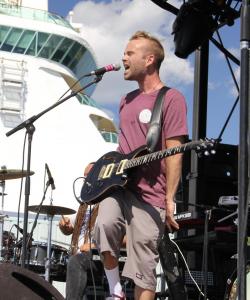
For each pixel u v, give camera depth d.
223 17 6.19
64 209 9.22
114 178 3.71
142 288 3.69
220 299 5.74
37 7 25.31
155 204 3.73
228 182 6.04
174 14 6.67
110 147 24.78
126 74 3.94
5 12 23.95
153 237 3.69
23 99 23.28
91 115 25.48
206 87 6.44
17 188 20.55
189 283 5.78
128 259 3.73
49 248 8.79
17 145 22.55
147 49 3.88
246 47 3.09
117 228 3.75
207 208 5.29
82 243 5.92
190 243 5.68
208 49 6.50
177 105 3.76
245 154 3.02
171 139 3.72
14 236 10.37
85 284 5.58
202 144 3.36
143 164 3.62
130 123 3.88
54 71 24.41
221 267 5.83
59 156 23.27
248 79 3.07
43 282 3.55
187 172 6.13
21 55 23.84
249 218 4.02
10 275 3.49
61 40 24.20
